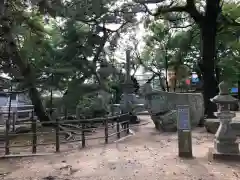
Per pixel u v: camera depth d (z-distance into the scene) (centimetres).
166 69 3003
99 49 1489
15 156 793
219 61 2655
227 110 711
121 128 1248
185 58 2953
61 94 1742
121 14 1403
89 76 1449
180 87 3334
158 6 1659
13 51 1192
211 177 553
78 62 1398
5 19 941
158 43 2958
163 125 1235
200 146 873
